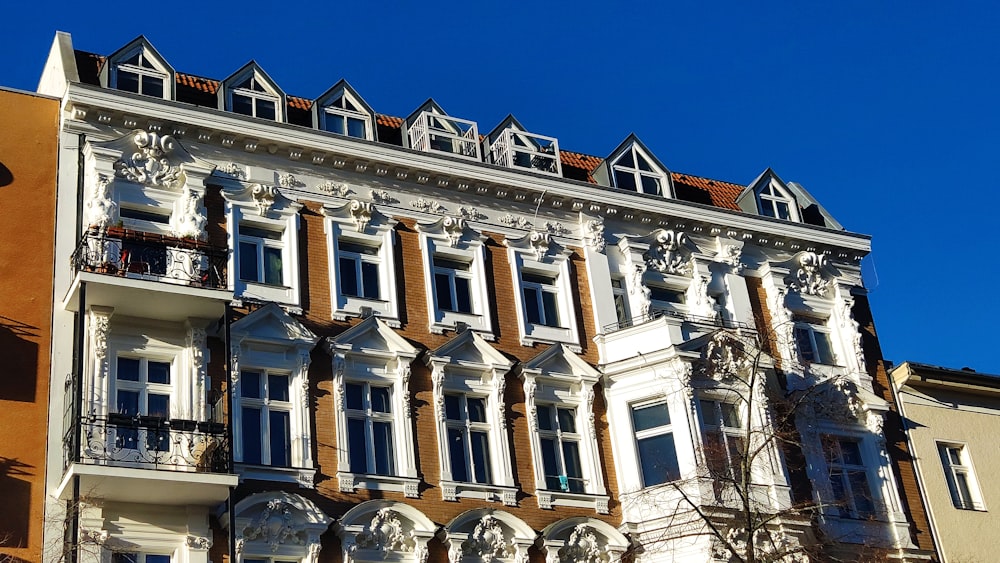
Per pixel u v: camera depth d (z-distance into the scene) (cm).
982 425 3678
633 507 2970
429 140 3189
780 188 3756
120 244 2597
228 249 2702
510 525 2802
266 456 2645
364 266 2986
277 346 2739
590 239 3300
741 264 3509
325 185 2997
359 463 2753
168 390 2588
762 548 2850
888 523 3306
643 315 3253
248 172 2905
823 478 3247
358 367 2825
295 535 2562
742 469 2628
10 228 2608
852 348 3547
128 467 2330
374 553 2633
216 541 2486
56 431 2461
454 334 3000
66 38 2923
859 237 3741
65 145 2723
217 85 3072
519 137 3378
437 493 2784
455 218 3112
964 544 3419
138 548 2400
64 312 2575
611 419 3088
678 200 3434
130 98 2778
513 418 2972
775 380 3275
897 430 3522
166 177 2783
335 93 3152
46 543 2356
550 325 3170
